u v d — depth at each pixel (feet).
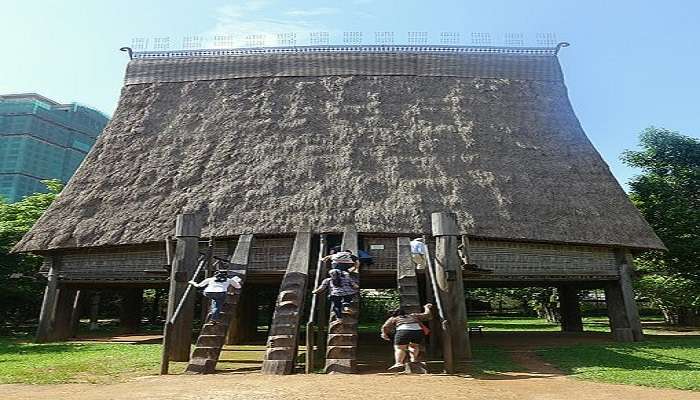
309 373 27.22
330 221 46.01
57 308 51.06
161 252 48.65
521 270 48.57
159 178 52.31
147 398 19.92
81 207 50.96
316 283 34.45
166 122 58.90
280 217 46.65
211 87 62.85
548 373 29.48
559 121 59.36
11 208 77.41
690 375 28.02
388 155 52.90
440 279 32.65
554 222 48.70
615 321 51.24
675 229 66.54
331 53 65.00
